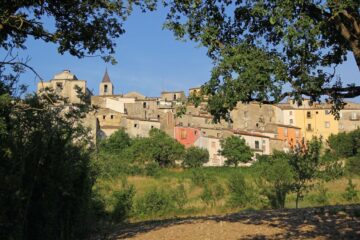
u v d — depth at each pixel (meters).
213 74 8.39
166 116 93.56
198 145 87.06
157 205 28.16
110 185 29.11
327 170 27.55
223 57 8.61
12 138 9.89
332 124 103.12
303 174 26.83
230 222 15.36
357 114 103.06
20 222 10.29
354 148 72.56
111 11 10.51
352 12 7.92
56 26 10.80
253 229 13.45
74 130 14.79
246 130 95.88
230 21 9.71
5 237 9.99
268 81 8.05
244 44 8.76
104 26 10.97
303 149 27.58
